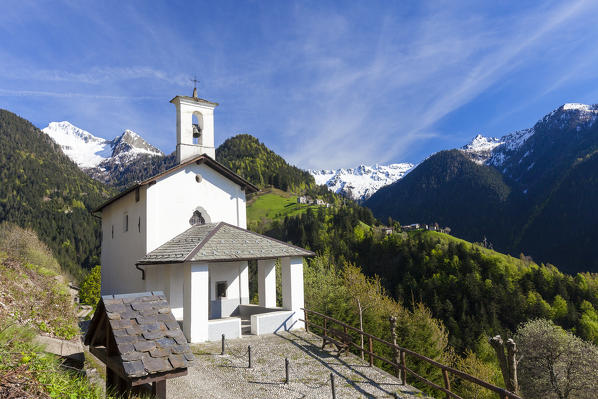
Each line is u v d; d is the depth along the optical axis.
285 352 13.27
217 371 11.34
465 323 66.69
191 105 20.44
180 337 5.68
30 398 5.10
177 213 18.62
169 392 9.76
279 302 36.62
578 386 31.88
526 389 34.12
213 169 20.16
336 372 11.55
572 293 75.81
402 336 27.92
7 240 31.27
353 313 26.95
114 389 6.62
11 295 12.14
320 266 38.91
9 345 6.69
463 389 34.44
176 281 17.25
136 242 18.81
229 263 19.30
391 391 10.29
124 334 5.41
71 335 11.64
